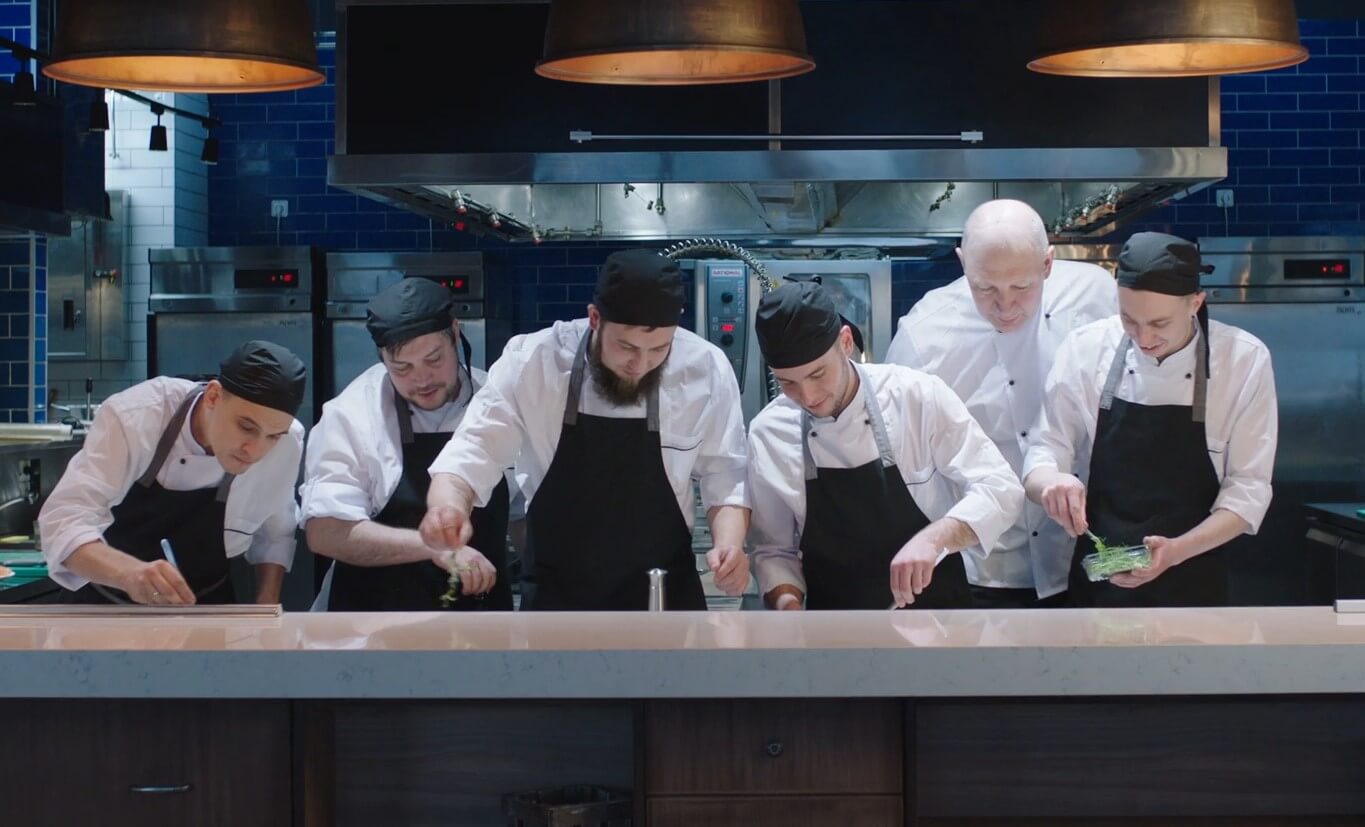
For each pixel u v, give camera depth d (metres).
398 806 2.28
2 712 2.12
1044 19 2.43
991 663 2.01
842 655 2.01
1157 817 2.23
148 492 2.95
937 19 4.01
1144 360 3.02
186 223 6.48
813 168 4.01
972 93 4.01
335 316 5.81
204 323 5.81
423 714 2.27
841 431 2.78
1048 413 3.16
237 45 2.31
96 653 2.03
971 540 2.66
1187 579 2.96
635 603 2.87
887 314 5.39
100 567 2.63
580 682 2.02
